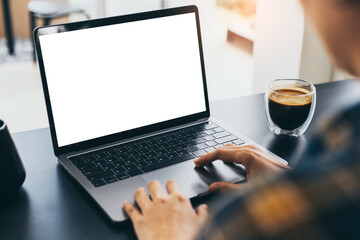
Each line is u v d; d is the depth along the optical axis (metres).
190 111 1.11
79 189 0.87
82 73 0.97
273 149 1.02
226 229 0.29
